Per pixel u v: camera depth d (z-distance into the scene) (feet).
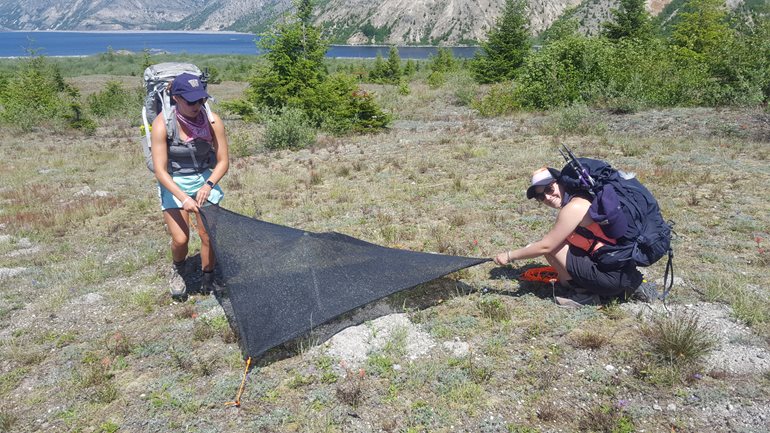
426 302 15.37
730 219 20.68
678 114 48.08
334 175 33.55
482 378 11.91
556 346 12.91
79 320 15.96
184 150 14.82
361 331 13.98
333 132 56.90
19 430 11.30
